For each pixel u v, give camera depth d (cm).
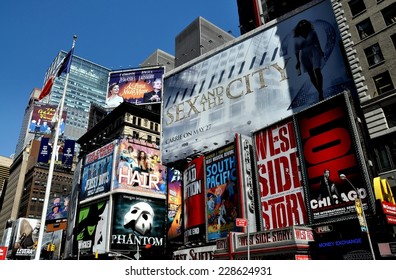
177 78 7525
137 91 10212
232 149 5047
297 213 3897
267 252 3550
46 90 3033
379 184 3031
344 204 3425
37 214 15475
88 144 11238
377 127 3556
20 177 17888
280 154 4316
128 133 9469
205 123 6481
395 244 2833
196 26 11412
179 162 6706
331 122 3825
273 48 5875
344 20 4238
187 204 5562
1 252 3180
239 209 4469
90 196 8562
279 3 7056
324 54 5103
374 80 3756
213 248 4734
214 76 6744
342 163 3572
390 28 3756
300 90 5219
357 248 3128
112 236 7394
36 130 13075
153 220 8038
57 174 16550
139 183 8200
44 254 11538
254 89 5878
